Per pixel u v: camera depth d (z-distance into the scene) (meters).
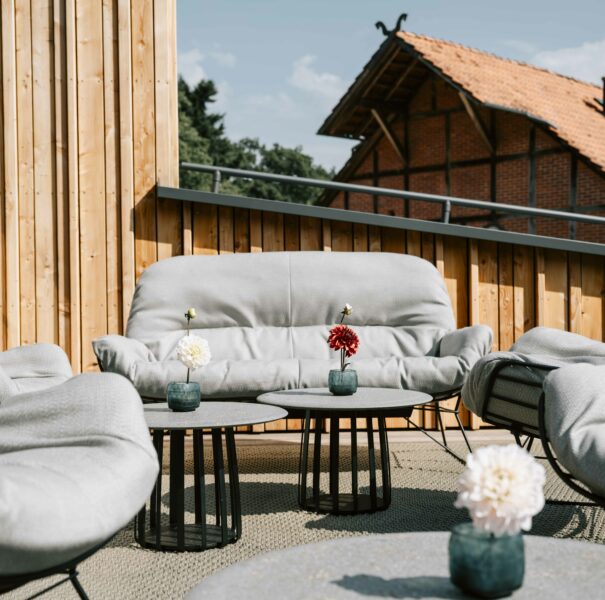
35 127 5.19
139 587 2.38
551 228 15.05
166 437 5.20
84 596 1.70
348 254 4.82
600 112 17.30
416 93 17.09
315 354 4.52
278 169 47.59
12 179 5.15
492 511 1.23
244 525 3.01
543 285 5.39
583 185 14.66
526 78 17.02
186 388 2.78
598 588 1.25
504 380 3.01
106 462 1.73
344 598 1.21
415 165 17.16
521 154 15.44
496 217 15.77
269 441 4.90
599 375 2.45
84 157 5.19
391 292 4.67
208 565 2.56
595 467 2.16
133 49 5.24
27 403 1.98
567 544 1.45
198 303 4.59
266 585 1.25
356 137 18.08
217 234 5.24
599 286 5.52
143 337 4.45
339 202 18.89
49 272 5.16
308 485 3.71
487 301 5.35
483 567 1.21
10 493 1.47
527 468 1.24
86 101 5.21
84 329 5.14
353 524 3.01
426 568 1.34
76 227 5.16
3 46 5.17
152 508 2.87
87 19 5.22
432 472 3.96
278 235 5.27
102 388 1.96
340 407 2.89
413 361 3.92
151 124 5.24
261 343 4.53
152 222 5.21
